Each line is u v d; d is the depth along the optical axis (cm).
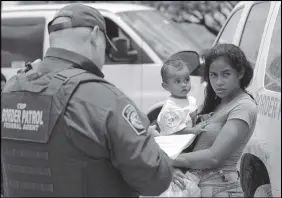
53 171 210
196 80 342
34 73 218
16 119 217
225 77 287
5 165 224
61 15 222
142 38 613
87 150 206
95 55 225
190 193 281
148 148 209
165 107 295
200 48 645
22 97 217
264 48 377
